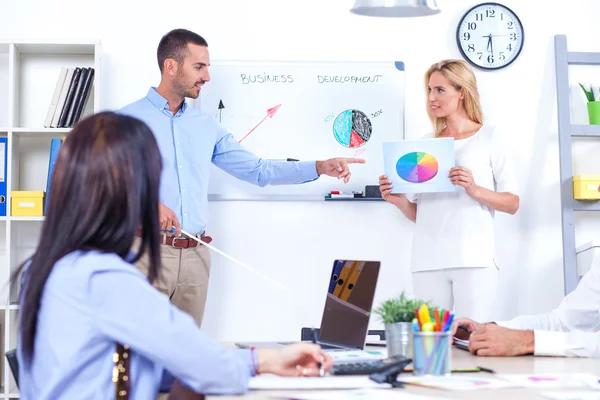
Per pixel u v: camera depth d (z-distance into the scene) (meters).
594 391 1.42
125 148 1.36
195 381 1.35
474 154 3.60
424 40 4.12
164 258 3.47
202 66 3.59
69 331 1.32
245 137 4.05
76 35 4.02
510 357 1.95
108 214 1.36
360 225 4.08
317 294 4.06
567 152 4.04
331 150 4.09
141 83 4.03
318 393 1.38
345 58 4.11
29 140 4.01
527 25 4.16
